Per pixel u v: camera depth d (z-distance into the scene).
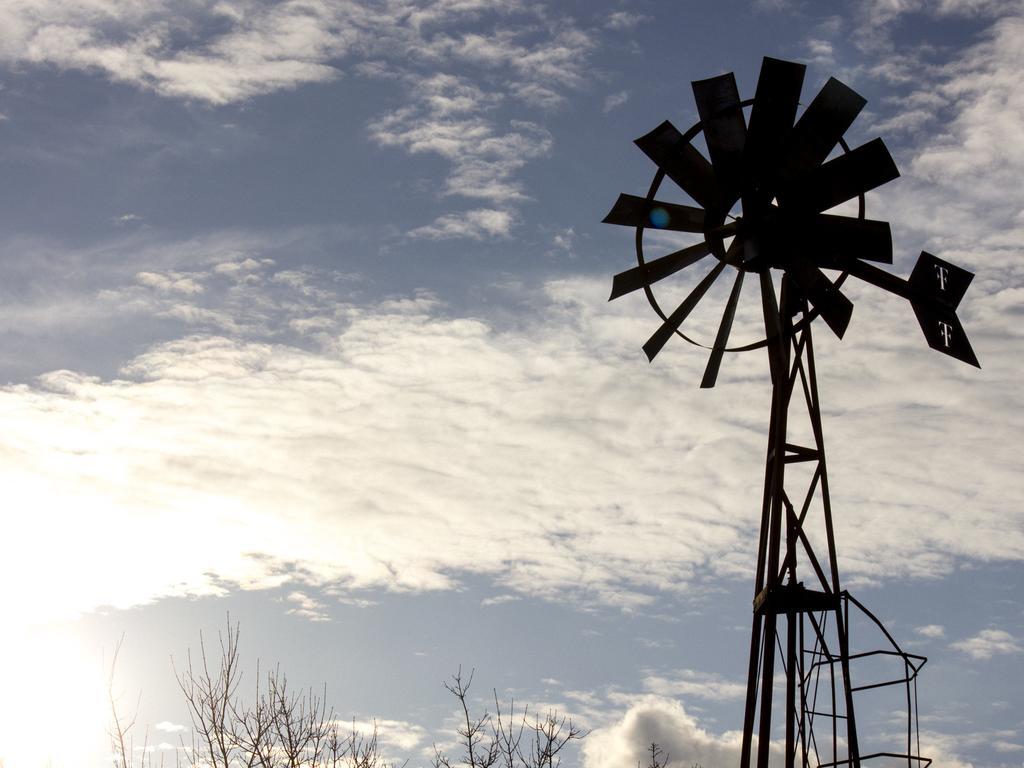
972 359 13.82
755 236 13.74
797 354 14.35
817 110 13.54
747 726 13.97
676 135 13.82
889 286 13.88
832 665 13.66
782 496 13.89
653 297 14.14
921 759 13.17
